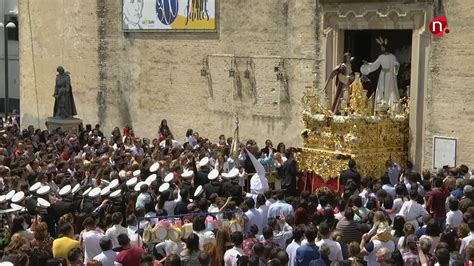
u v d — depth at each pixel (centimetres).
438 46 4484
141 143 5044
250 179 4291
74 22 6669
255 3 5406
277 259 2247
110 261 2548
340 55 5000
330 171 4344
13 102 9200
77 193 3425
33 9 7038
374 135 4388
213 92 5731
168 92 6044
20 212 3120
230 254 2544
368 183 3612
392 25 4675
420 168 4575
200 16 5738
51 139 5131
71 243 2591
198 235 2694
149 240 2762
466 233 2639
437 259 2327
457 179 3534
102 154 4612
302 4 5134
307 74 5144
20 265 2253
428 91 4541
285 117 5294
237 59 5541
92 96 6606
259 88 5438
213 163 4259
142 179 3941
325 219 2928
